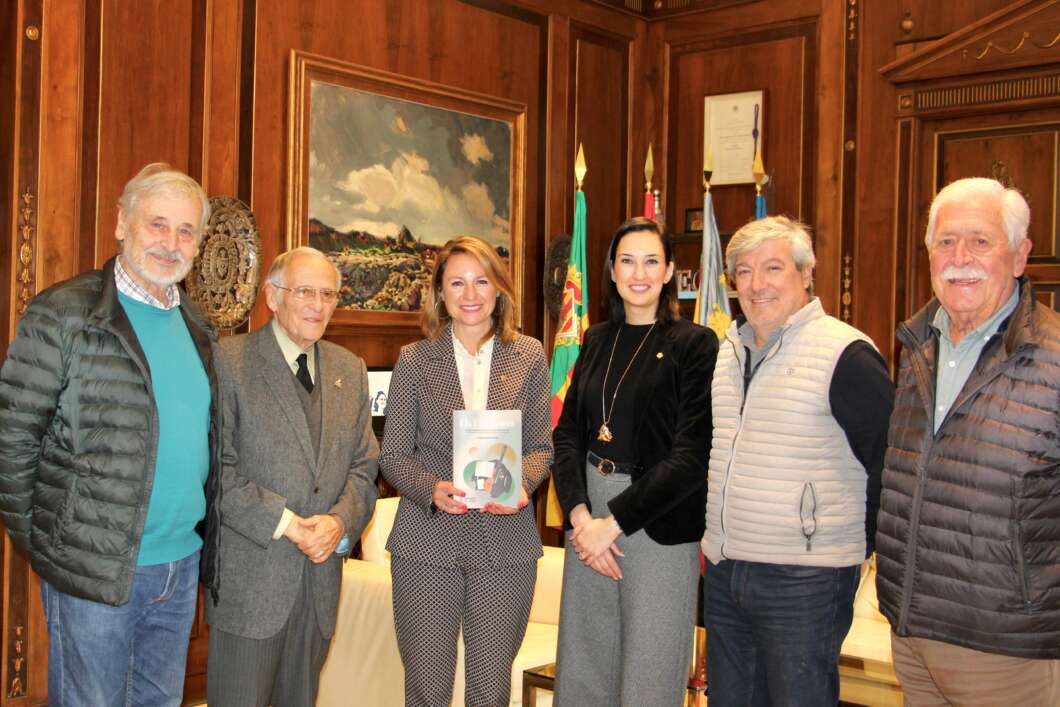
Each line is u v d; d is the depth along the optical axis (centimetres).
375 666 372
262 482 283
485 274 299
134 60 424
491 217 579
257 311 471
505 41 589
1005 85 552
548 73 615
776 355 261
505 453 291
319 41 495
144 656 262
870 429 247
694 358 285
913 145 588
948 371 232
